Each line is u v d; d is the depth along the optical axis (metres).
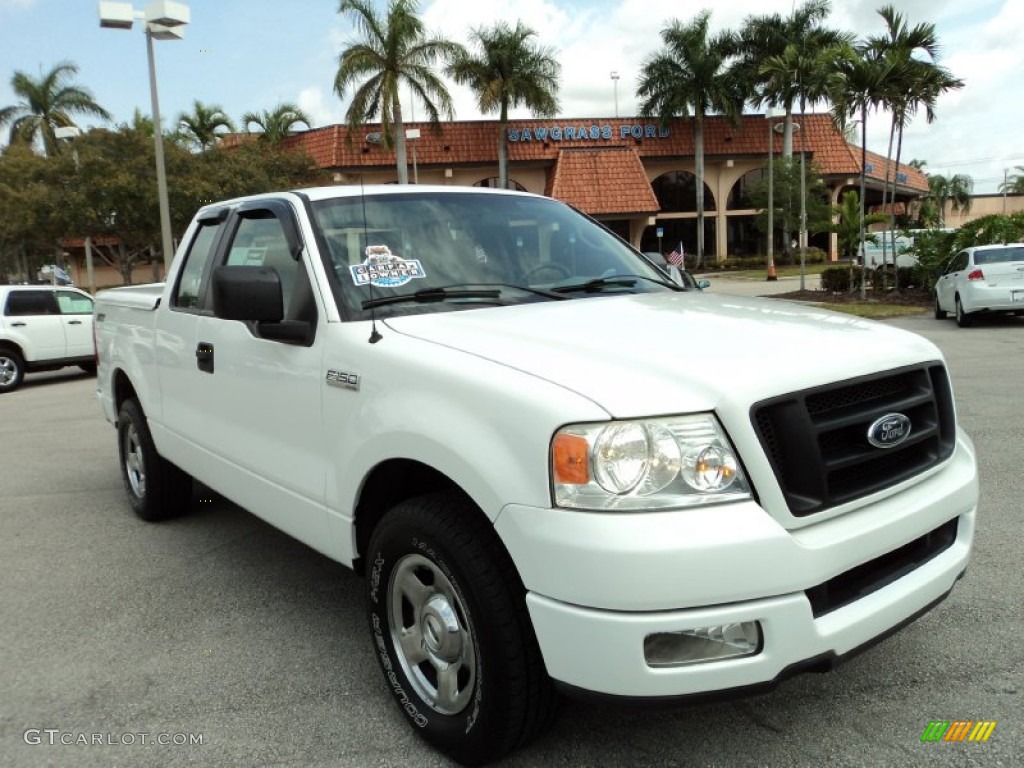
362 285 3.30
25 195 27.20
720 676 2.22
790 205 40.12
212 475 4.20
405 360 2.78
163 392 4.73
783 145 44.06
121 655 3.60
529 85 38.88
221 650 3.62
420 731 2.84
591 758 2.73
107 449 8.10
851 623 2.39
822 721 2.89
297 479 3.37
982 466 5.96
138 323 5.11
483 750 2.60
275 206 3.79
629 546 2.15
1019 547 4.38
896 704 2.97
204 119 41.19
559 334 2.74
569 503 2.24
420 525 2.63
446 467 2.51
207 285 4.25
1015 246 15.93
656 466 2.22
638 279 3.91
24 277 44.84
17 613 4.08
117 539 5.17
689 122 44.94
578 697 2.28
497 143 42.66
